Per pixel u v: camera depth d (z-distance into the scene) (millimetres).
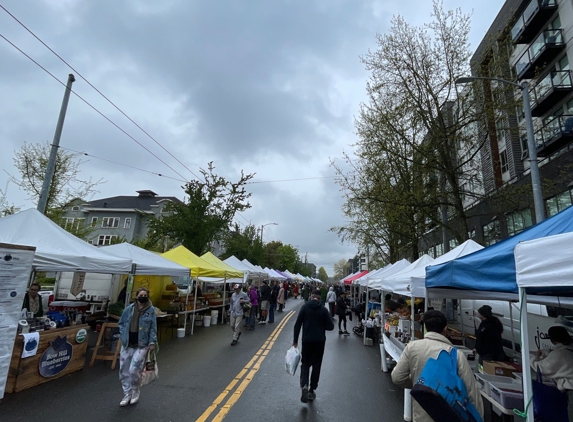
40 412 5199
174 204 23750
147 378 5715
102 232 47094
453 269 4570
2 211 20469
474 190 22953
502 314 9078
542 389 3986
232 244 43812
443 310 12266
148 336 5844
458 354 2992
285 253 83125
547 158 18203
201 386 6762
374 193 18328
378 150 18031
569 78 17484
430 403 2709
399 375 3207
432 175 17844
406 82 16109
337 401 6258
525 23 19844
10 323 5664
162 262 11664
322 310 6363
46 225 8000
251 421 5117
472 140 17109
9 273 5691
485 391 4551
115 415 5184
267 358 9562
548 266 2740
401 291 7836
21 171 19875
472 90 15742
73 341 7438
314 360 6227
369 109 17750
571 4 17609
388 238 25891
